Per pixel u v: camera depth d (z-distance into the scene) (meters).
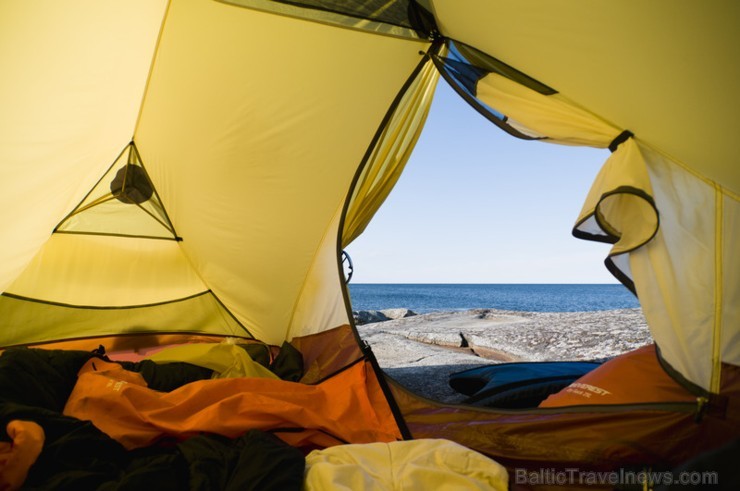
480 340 5.78
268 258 3.36
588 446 1.61
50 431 1.45
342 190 3.08
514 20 1.60
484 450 1.83
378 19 2.29
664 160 1.69
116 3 1.92
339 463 1.47
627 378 1.76
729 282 1.59
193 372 2.56
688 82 1.25
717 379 1.56
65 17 1.77
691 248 1.66
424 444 1.55
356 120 2.80
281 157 2.92
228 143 2.88
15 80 1.80
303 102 2.72
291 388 2.22
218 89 2.66
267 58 2.53
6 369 1.77
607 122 1.75
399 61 2.55
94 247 3.44
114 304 3.54
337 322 3.20
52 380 1.91
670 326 1.68
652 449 1.53
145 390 1.88
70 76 2.03
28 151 2.16
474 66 2.17
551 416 1.79
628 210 1.70
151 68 2.53
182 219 3.37
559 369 2.72
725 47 1.05
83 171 2.77
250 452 1.42
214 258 3.48
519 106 1.99
